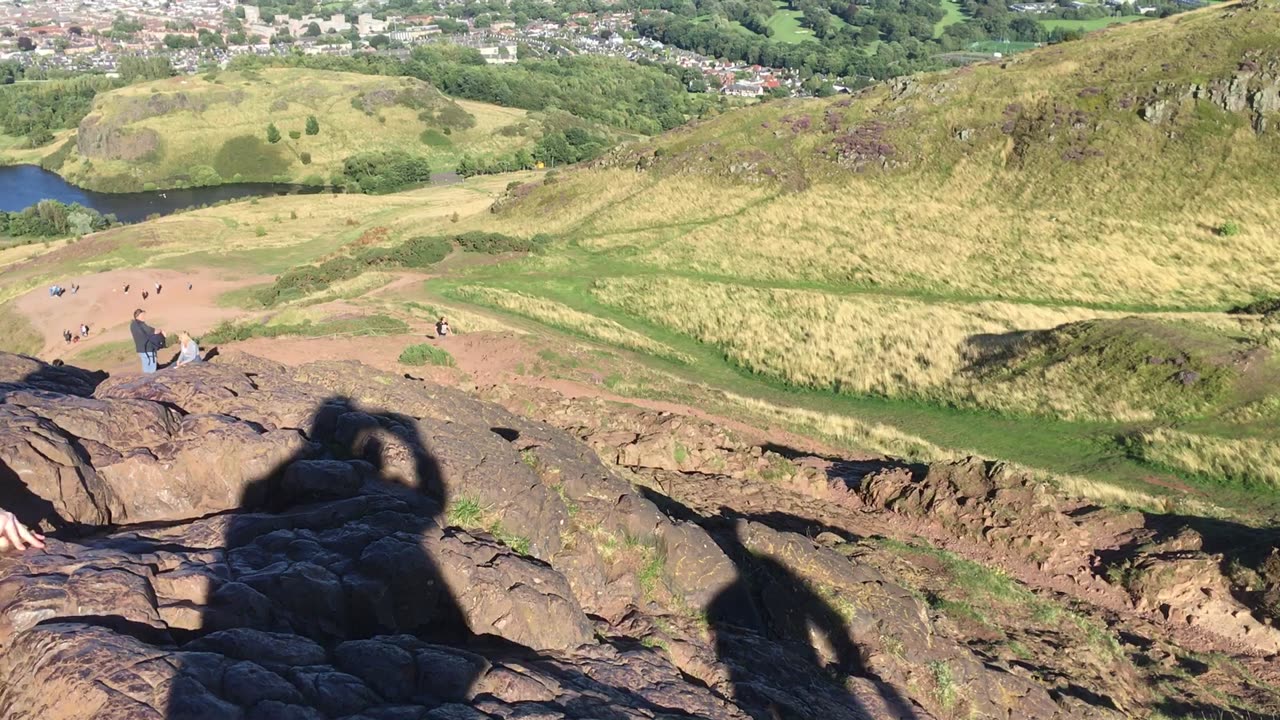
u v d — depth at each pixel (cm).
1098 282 3988
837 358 3409
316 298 4428
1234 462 2259
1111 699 1186
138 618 612
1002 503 1723
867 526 1742
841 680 992
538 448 1164
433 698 635
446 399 1381
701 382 3288
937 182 5231
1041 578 1603
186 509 865
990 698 1070
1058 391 2845
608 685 759
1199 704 1234
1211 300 3738
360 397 1284
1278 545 1506
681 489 1752
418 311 3722
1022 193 4884
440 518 913
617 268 4841
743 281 4531
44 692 518
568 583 886
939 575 1479
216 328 3425
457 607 795
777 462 2020
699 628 974
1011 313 3691
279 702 549
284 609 700
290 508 891
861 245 4706
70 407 868
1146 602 1509
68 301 4947
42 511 739
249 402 1062
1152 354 2862
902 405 3017
